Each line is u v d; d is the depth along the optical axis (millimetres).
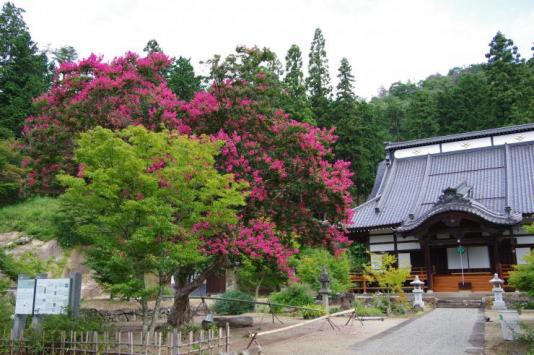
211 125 14617
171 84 39656
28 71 40000
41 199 31047
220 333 9703
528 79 49406
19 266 16438
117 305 22453
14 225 26844
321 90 48844
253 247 12688
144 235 9211
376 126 51438
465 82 54500
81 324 10312
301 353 10914
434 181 32844
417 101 55250
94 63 15516
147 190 9664
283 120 15273
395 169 35875
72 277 11008
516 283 11773
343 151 45625
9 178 29641
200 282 14109
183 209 10211
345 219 15070
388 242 31766
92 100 14547
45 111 15688
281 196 14734
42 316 10883
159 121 13938
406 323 17031
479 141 33781
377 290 29719
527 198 27891
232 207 13156
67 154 15203
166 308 21031
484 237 28812
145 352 8797
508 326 12055
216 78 15008
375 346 11797
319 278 22797
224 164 13273
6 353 10000
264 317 19656
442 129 53938
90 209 10281
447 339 12766
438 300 25219
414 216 30031
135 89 14883
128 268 10000
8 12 40906
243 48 15445
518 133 32594
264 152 14367
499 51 52094
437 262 30609
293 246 15852
